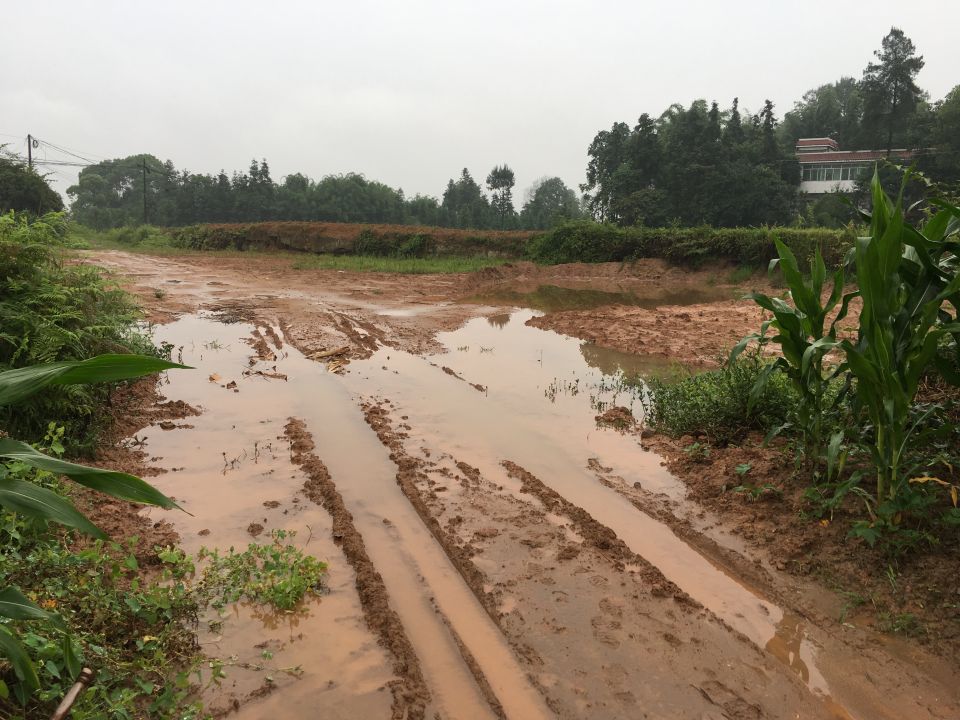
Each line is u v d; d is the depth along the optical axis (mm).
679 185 41312
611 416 6652
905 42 42125
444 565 3912
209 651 3059
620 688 2908
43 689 2396
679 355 9656
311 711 2721
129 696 2461
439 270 24359
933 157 34719
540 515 4527
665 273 24578
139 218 84250
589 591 3639
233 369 8398
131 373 1924
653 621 3389
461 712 2752
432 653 3131
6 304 5246
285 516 4438
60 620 2104
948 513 3711
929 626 3225
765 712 2773
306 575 3627
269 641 3160
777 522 4277
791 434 5332
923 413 4121
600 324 12477
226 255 31297
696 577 3826
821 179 54219
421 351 9883
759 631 3326
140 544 3893
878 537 3758
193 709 2584
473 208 76812
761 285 21547
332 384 7812
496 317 13734
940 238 3758
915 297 3670
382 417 6582
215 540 4074
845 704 2820
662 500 4781
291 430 6090
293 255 31656
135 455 5375
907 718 2736
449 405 7078
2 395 1810
